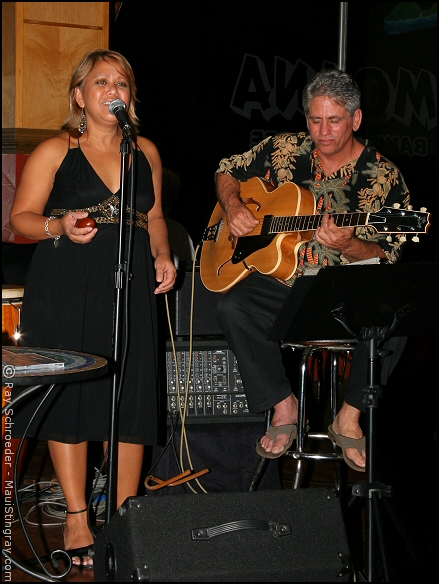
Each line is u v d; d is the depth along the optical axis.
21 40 4.22
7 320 2.75
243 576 1.62
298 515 1.72
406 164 6.18
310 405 5.07
